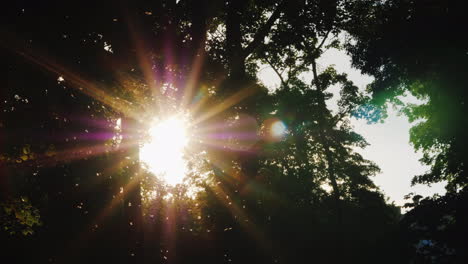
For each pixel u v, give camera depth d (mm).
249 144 16703
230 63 16469
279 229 12500
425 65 17234
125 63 10562
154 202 13211
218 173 14102
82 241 11508
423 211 6977
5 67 8125
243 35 19406
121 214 12461
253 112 18156
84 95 9875
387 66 19609
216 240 12219
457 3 14930
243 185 13797
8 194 8711
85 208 11617
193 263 11914
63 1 8469
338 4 17250
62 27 8805
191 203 13102
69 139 10055
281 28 17734
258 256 11797
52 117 9336
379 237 7555
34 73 8625
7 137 8492
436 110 18609
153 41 11023
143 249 12141
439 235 6609
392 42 17719
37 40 8531
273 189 14719
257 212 13023
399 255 6992
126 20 10008
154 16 11133
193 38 13680
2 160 8430
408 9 17141
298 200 16016
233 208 13008
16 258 10828
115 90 10602
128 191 12695
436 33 15656
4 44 7895
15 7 8023
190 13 14070
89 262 11508
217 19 19531
